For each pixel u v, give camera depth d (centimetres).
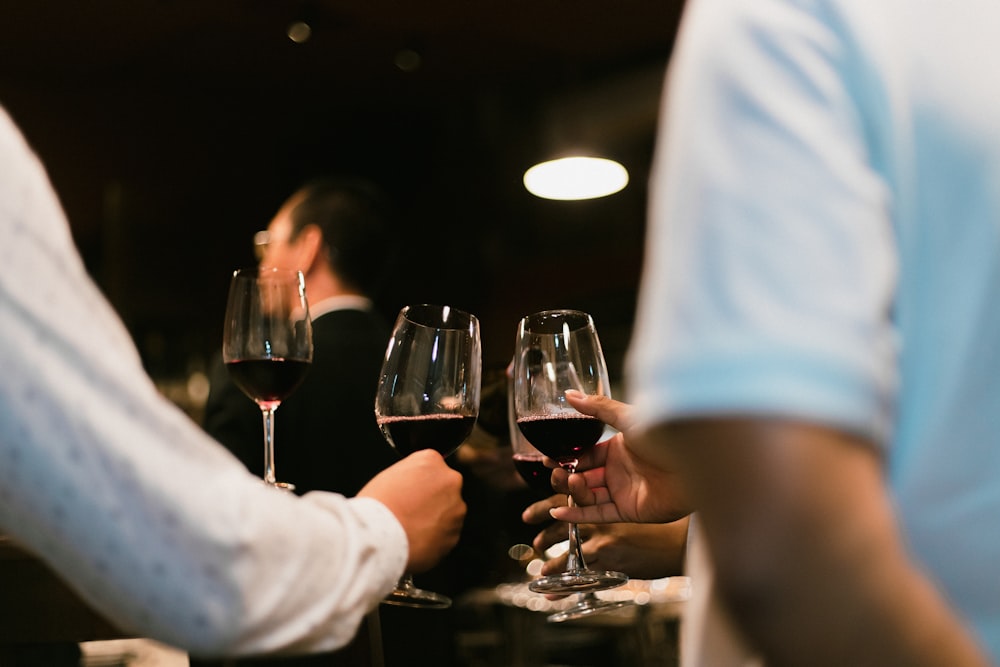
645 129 655
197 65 627
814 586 43
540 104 698
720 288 45
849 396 43
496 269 783
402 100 705
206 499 76
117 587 75
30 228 74
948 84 50
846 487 43
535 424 128
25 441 72
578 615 126
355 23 576
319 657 125
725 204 45
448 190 770
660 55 634
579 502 132
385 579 91
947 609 44
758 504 43
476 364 139
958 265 50
